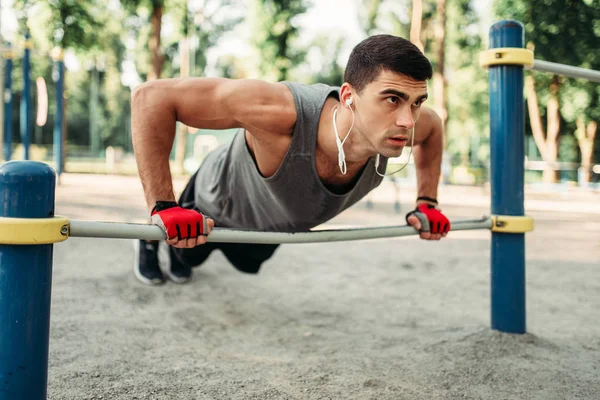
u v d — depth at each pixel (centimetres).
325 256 490
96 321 264
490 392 186
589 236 645
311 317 290
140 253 349
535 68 237
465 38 2191
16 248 117
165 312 288
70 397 177
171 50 2959
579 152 2414
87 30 1472
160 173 161
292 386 191
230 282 365
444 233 215
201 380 196
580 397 183
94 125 3192
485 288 364
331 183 189
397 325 274
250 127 173
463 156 2728
